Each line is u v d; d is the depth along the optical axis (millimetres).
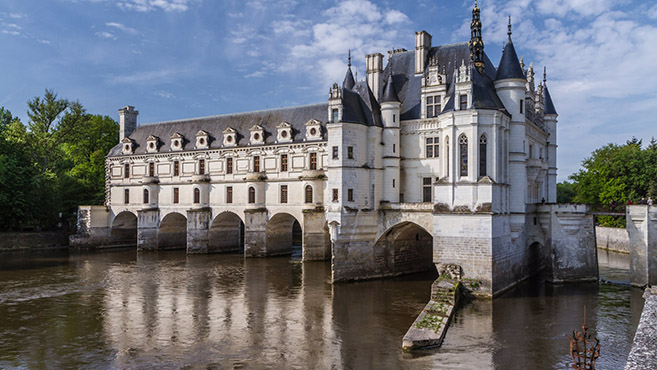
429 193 49062
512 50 45125
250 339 29656
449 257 40625
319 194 59906
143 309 37188
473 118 39969
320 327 32094
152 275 52094
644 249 43375
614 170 71250
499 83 44781
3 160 73750
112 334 30844
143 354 27094
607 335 29922
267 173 64938
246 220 64750
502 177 41938
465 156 40531
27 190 77312
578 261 46281
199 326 32500
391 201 48750
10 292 43625
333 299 40031
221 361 25938
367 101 49969
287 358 26312
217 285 46219
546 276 46719
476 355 26406
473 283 39344
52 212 81688
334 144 47062
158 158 75625
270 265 58188
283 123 64000
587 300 38875
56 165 84812
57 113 93000
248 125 69312
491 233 38875
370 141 48594
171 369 24828
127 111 83688
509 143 44156
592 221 46250
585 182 79500
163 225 75312
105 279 49906
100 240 79500
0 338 30094
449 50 53156
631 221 44531
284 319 34094
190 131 75125
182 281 48469
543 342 28547
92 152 100062
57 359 26344
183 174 73000
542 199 53094
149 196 74875
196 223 69188
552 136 60062
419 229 52906
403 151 50500
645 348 13500
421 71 52719
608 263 59000
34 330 31781
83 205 82875
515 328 31297
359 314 35281
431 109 49094
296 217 62500
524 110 44781
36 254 71062
